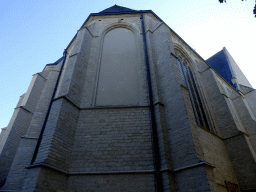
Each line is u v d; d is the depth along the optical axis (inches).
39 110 589.0
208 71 774.5
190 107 400.2
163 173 328.8
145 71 500.4
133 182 331.6
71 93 424.2
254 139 721.6
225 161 539.5
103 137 388.5
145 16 656.4
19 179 480.7
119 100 454.6
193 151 327.0
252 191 498.3
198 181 297.9
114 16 669.3
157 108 414.9
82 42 538.3
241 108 817.5
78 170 346.9
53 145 331.6
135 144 377.4
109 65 524.4
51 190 300.2
